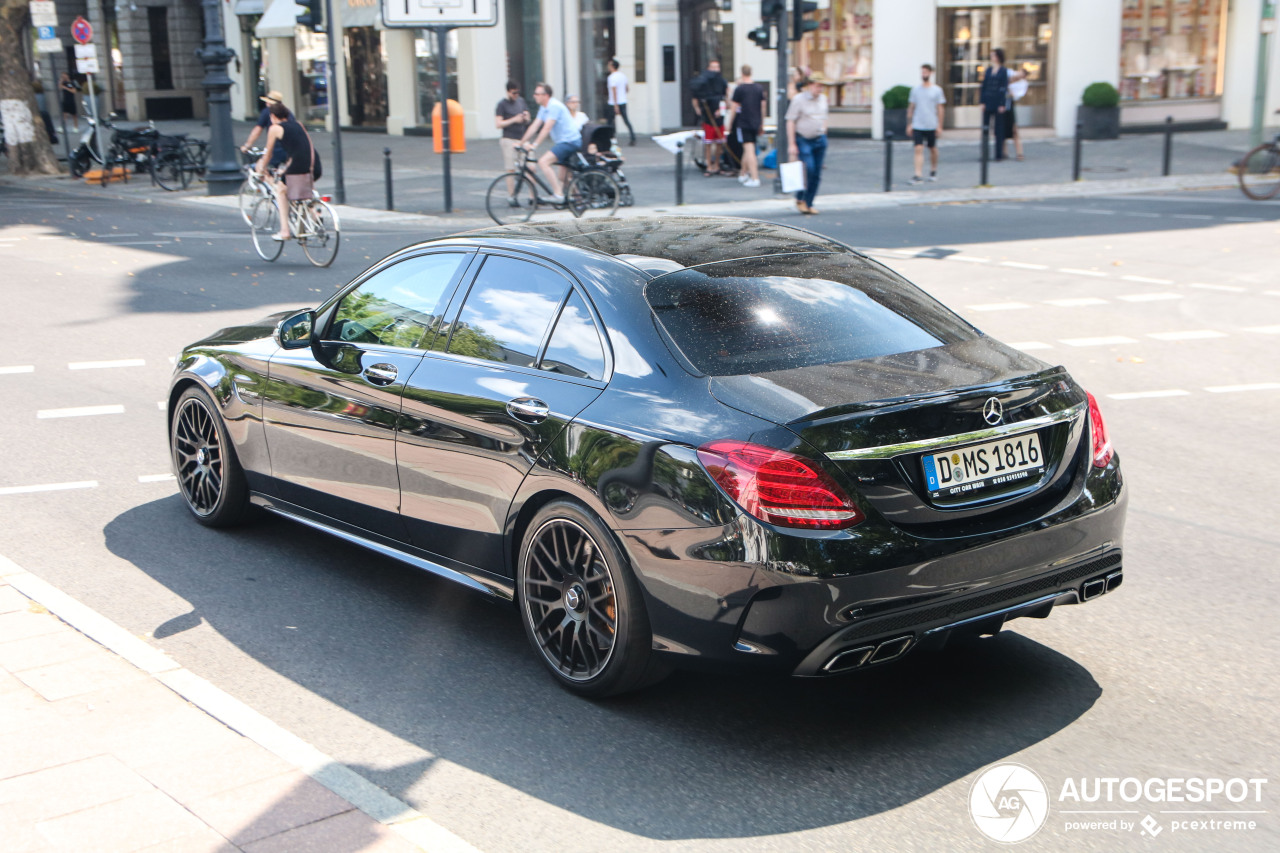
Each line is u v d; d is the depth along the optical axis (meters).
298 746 3.77
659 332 4.18
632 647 4.07
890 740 4.01
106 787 3.52
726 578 3.74
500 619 5.10
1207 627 4.88
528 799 3.67
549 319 4.52
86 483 6.91
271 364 5.63
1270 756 3.87
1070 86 29.38
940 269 13.86
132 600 5.27
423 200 21.78
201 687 4.19
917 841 3.43
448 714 4.23
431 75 36.19
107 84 49.53
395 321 5.15
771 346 4.16
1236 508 6.32
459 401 4.63
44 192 25.59
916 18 29.69
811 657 3.71
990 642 4.76
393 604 5.25
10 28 28.67
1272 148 19.61
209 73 23.78
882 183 22.77
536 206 19.73
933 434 3.81
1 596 5.07
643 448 3.94
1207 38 30.17
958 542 3.79
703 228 5.04
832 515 3.67
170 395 6.33
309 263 15.19
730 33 33.09
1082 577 4.14
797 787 3.73
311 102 41.22
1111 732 4.04
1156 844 3.41
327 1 21.03
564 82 32.91
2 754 3.72
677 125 34.25
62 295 13.00
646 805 3.64
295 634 4.92
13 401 8.71
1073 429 4.16
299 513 5.64
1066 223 17.47
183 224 19.64
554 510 4.26
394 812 3.43
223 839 3.25
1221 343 10.15
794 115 18.70
